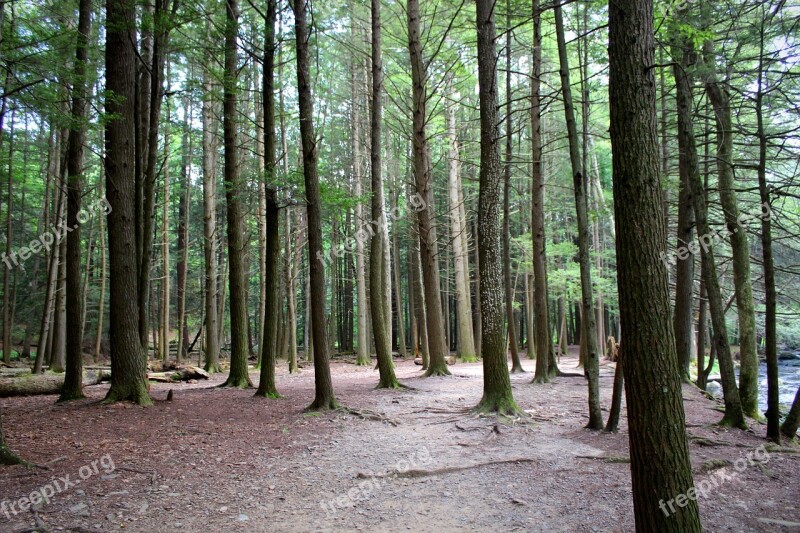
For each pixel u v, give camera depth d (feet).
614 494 17.71
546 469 20.48
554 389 41.47
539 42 44.88
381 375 42.60
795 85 30.68
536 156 46.73
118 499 17.13
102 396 36.22
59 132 54.29
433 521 15.99
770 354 24.97
